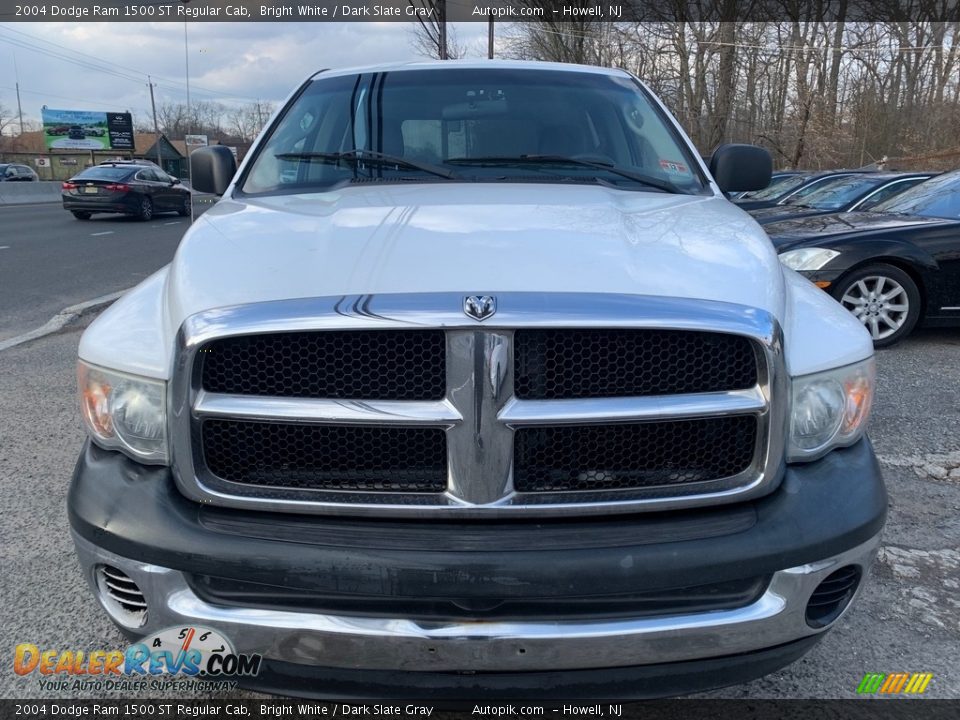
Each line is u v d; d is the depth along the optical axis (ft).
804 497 6.15
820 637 6.62
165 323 6.48
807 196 36.60
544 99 10.75
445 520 5.94
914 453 13.79
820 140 83.76
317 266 6.25
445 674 6.01
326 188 9.32
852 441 6.66
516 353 5.78
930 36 88.28
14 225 59.21
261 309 5.77
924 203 23.52
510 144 10.05
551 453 5.96
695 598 6.01
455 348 5.66
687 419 5.89
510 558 5.69
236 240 7.08
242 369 5.88
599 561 5.71
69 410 16.10
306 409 5.79
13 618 9.02
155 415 6.18
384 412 5.74
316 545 5.80
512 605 5.87
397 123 10.33
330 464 5.98
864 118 85.87
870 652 8.54
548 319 5.62
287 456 6.00
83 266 37.17
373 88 10.96
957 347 21.58
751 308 5.96
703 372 5.92
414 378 5.81
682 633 5.90
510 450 5.79
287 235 7.07
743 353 5.94
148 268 36.73
